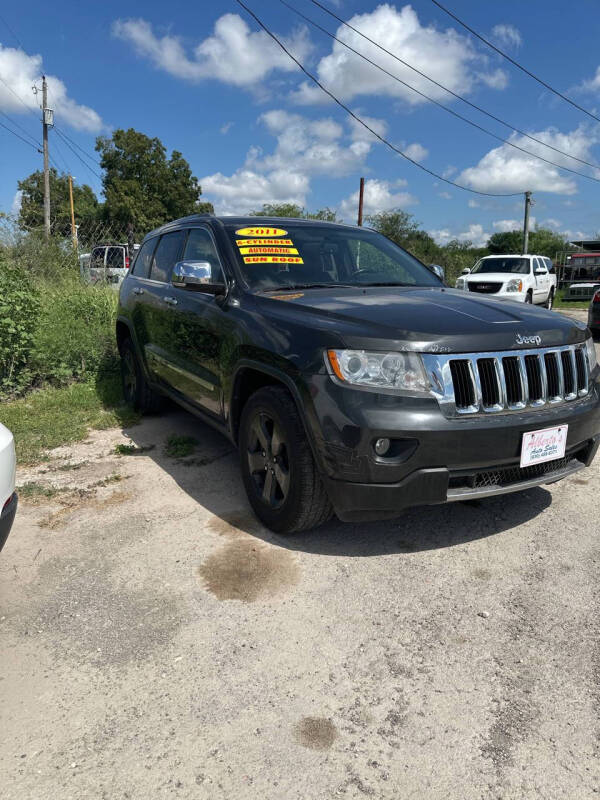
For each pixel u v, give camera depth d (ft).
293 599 8.80
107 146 159.63
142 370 17.58
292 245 13.58
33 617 8.39
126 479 13.46
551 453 9.68
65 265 42.52
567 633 8.03
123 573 9.52
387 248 15.20
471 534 10.79
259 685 7.09
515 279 53.52
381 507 8.93
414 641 7.88
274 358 10.09
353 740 6.29
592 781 5.77
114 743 6.24
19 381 21.15
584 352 10.62
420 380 8.80
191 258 14.73
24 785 5.72
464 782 5.77
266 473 10.82
